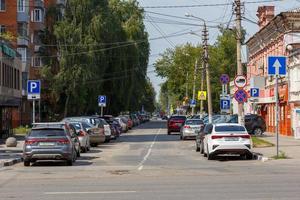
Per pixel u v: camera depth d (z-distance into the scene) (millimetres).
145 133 72688
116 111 88000
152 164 28156
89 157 33906
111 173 23391
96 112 83250
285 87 57562
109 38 78062
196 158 32406
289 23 56844
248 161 29547
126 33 86500
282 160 28547
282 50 58812
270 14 71812
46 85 80062
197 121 54375
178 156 34188
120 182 19719
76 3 76000
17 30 88688
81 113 77625
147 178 21062
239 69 39781
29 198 15602
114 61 83062
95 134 44625
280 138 50469
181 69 128625
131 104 88875
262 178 20297
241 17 40406
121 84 84188
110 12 79812
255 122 56438
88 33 75625
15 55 66062
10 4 87125
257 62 74625
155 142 50906
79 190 17391
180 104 132250
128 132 76250
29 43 94375
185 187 17859
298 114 50531
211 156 31141
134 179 20750
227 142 30625
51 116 81000
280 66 29578
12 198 15641
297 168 24578
